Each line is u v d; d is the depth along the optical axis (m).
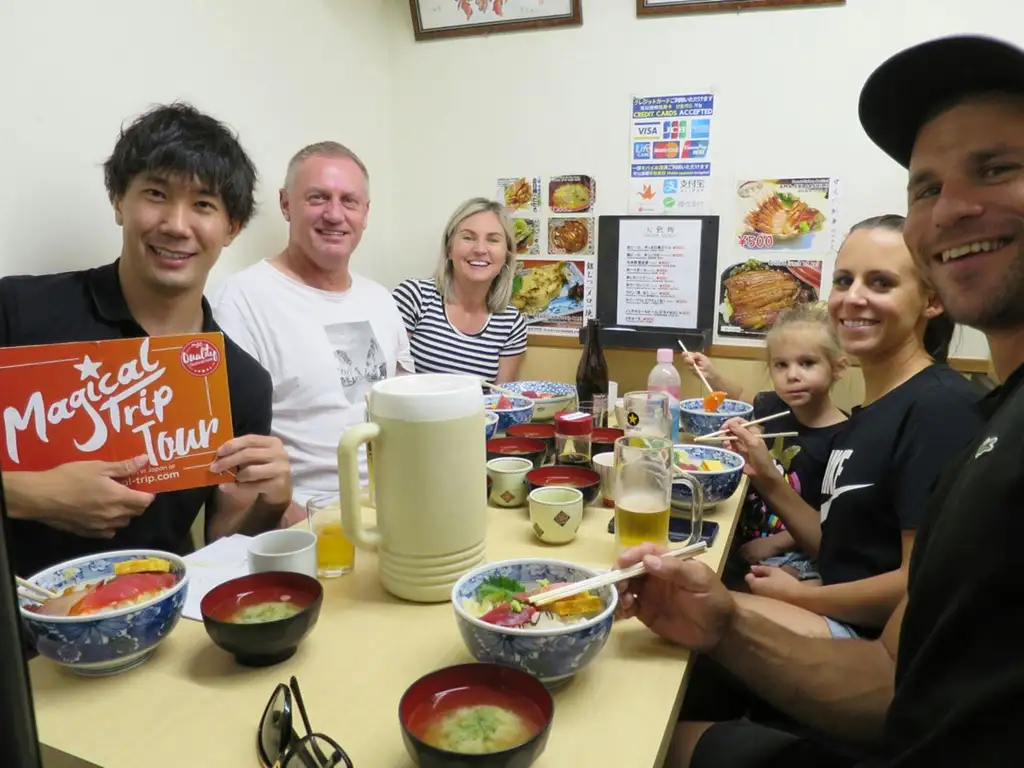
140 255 1.23
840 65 2.16
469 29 2.51
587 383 2.12
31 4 1.41
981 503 0.64
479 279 2.29
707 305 2.39
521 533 1.12
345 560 0.99
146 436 1.00
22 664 0.34
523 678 0.64
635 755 0.61
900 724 0.68
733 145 2.30
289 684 0.72
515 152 2.54
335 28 2.34
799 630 1.08
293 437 1.76
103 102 1.58
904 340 1.30
